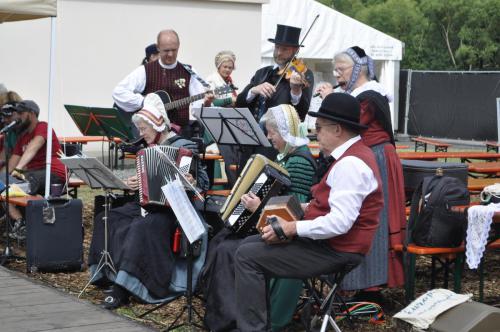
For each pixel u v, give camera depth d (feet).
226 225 15.43
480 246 15.89
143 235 17.34
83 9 40.37
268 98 20.44
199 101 22.80
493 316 14.61
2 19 25.50
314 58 60.70
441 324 14.83
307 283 14.56
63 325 15.42
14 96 25.17
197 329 16.12
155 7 41.88
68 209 21.15
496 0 103.55
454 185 16.90
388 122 17.21
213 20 43.32
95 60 40.83
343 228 13.03
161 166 17.24
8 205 22.29
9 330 15.02
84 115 24.90
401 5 114.21
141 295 17.29
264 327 13.71
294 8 58.59
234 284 15.35
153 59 26.50
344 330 16.24
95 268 19.08
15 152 24.86
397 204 17.21
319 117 13.56
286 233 13.30
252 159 15.37
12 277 19.58
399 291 19.31
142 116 17.65
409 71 74.49
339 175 13.16
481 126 70.38
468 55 106.52
